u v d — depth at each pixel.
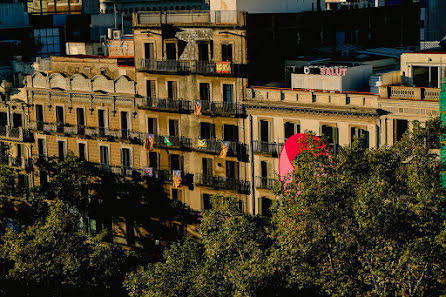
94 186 103.25
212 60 91.44
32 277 76.44
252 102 87.69
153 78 96.00
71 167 98.19
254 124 88.50
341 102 81.12
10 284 77.50
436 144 70.44
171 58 94.69
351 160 67.50
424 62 79.81
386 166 67.88
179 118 94.69
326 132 83.06
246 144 89.44
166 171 96.12
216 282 66.19
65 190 97.88
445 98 72.94
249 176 89.75
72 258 77.31
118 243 101.62
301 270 64.19
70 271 76.44
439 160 71.50
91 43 113.50
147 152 97.94
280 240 65.69
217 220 75.06
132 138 98.69
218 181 91.62
